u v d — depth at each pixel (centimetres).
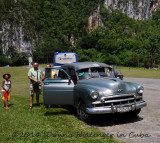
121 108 524
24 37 16862
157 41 13888
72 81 611
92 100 516
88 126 521
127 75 2909
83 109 556
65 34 19050
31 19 18438
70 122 548
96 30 19112
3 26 16225
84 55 15588
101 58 14400
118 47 15250
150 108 730
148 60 8969
